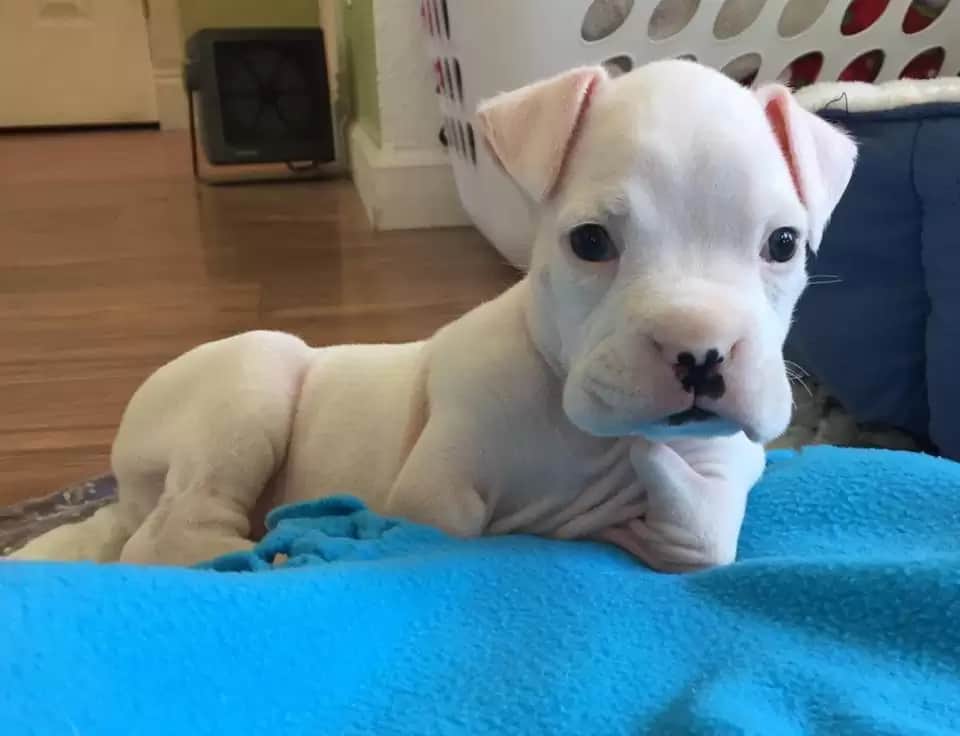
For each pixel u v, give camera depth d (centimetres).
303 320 80
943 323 53
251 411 41
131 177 138
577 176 31
